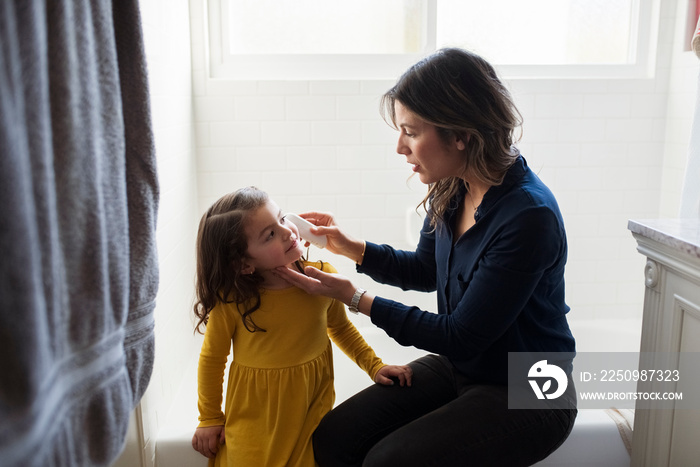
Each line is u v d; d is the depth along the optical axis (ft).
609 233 8.33
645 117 8.06
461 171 4.40
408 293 8.21
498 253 4.14
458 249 4.56
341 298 4.44
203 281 4.50
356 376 7.13
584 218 8.27
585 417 5.05
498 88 4.17
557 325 4.59
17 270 1.85
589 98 7.97
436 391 4.74
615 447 4.91
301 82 7.64
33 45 1.98
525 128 8.00
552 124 8.00
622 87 7.97
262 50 7.82
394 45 7.89
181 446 5.03
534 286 4.16
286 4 7.73
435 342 4.29
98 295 2.43
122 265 2.66
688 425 4.18
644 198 8.27
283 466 4.37
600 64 8.09
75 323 2.35
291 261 4.45
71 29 2.26
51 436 2.16
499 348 4.42
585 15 8.04
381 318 4.40
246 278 4.43
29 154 1.99
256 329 4.50
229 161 7.75
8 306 1.84
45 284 2.08
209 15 7.60
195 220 7.65
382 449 4.09
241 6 7.71
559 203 8.21
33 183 2.01
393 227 8.07
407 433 4.13
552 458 4.90
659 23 7.88
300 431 4.52
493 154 4.22
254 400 4.53
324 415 4.69
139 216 2.96
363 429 4.45
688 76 7.55
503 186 4.32
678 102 7.80
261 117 7.68
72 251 2.30
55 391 2.20
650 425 4.59
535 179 4.42
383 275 5.28
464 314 4.20
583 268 8.41
